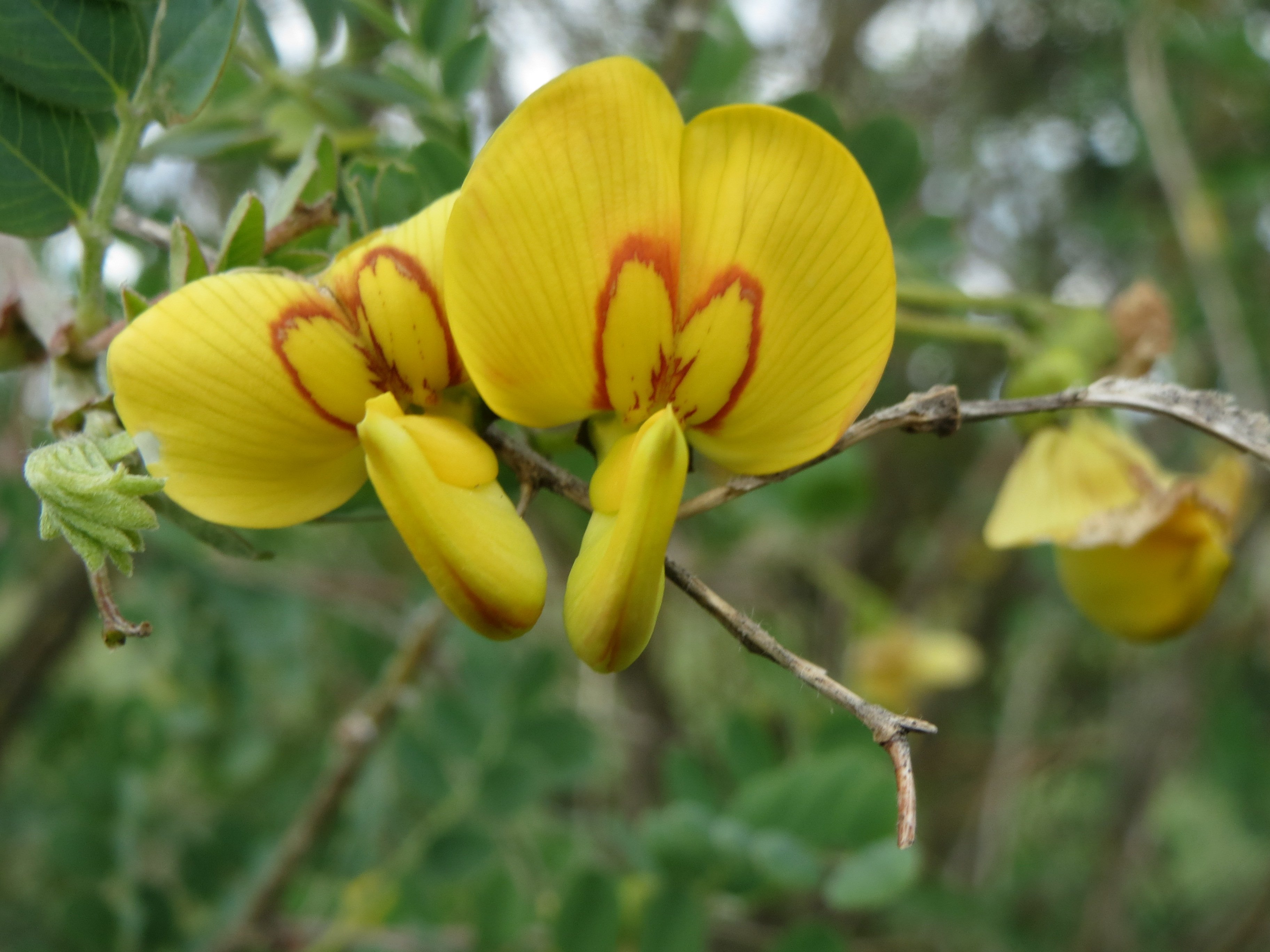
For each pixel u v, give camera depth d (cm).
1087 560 11
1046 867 35
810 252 7
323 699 24
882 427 7
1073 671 36
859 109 31
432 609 12
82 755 17
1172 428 28
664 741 27
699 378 7
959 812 33
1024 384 11
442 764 15
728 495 7
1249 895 33
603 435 7
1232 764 29
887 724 6
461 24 11
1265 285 27
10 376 17
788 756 19
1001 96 33
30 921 19
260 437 7
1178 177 21
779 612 27
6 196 8
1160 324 11
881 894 11
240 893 16
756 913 22
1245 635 28
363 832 16
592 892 12
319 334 7
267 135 11
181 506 7
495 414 7
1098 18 30
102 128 9
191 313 7
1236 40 21
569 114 6
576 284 7
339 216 8
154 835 17
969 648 22
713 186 7
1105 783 34
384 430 6
